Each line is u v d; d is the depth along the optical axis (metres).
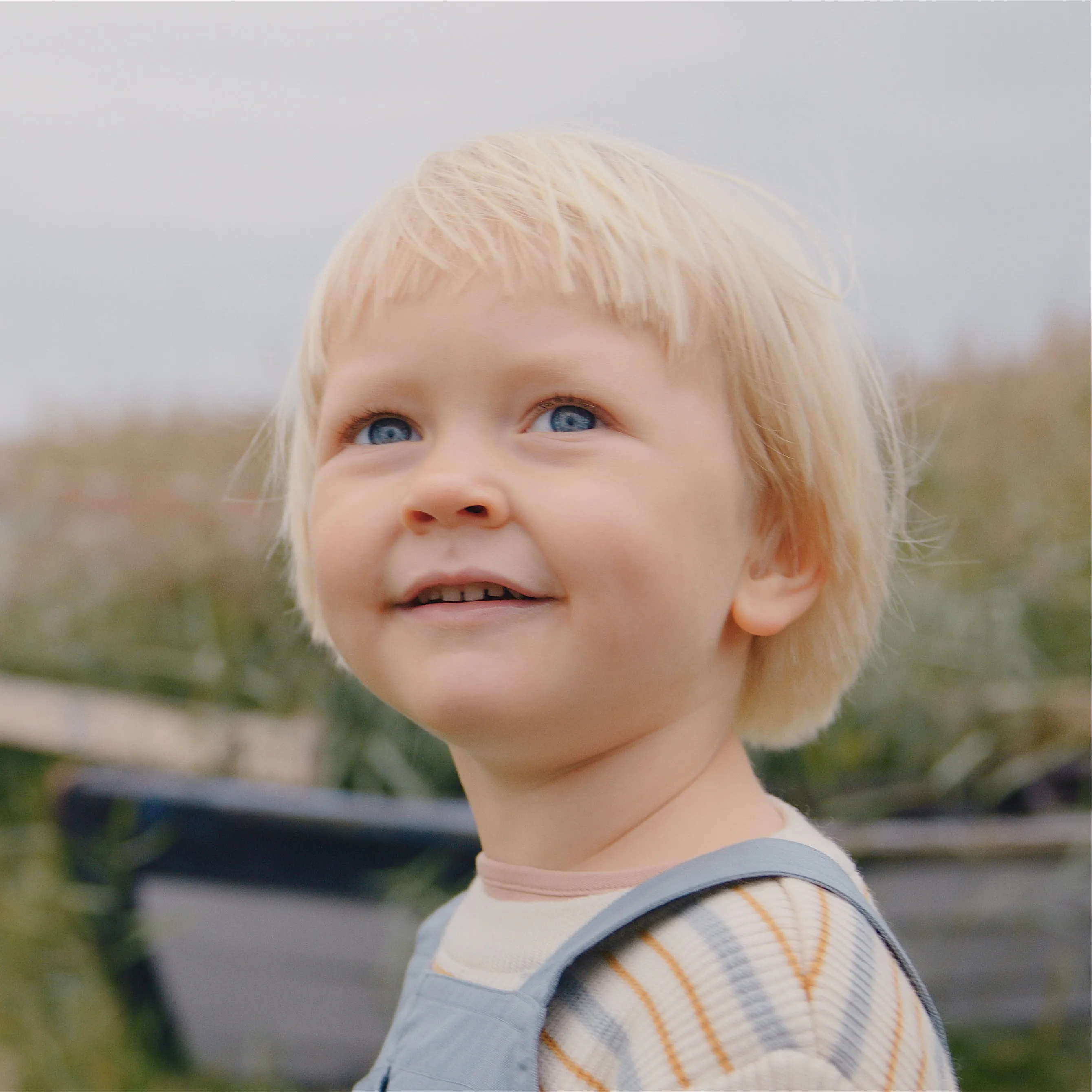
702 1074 0.73
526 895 0.90
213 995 2.38
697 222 0.94
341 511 0.90
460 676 0.83
